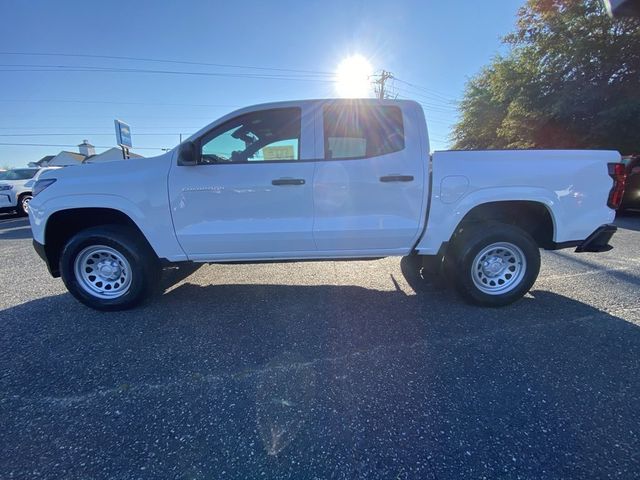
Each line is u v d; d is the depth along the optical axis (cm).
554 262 493
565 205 329
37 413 207
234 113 330
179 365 254
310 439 185
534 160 328
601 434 184
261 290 402
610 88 1266
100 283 348
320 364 253
